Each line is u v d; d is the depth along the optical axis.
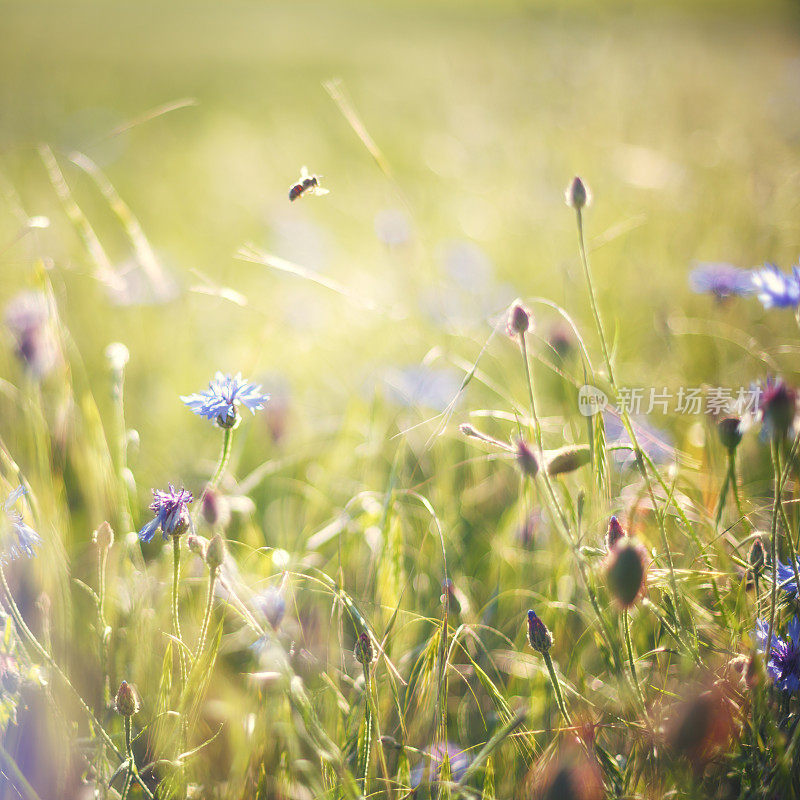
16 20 6.67
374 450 1.15
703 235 1.55
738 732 0.90
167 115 3.64
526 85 2.58
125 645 0.99
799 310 0.96
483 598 1.07
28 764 0.92
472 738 0.98
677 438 1.15
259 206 2.27
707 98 2.30
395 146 2.97
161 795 0.91
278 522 1.15
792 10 4.82
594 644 1.00
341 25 6.94
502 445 0.97
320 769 0.94
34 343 1.08
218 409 0.95
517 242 1.79
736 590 0.97
